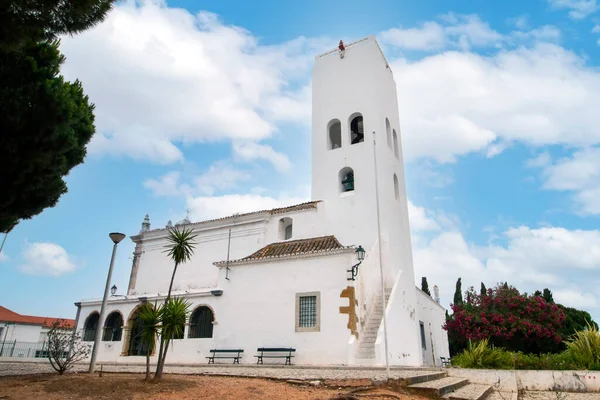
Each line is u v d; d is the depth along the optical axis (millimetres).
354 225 26984
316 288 20703
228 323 22391
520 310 28297
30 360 21922
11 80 11266
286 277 21688
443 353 36156
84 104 15109
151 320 10938
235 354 21500
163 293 25281
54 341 12461
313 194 29297
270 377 11578
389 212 27297
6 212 13297
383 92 31609
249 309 22094
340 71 32062
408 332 23469
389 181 28891
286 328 20750
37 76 11688
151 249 32281
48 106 11805
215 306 23156
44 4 9141
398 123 34781
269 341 20953
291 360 20141
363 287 21375
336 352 19266
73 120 13477
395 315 21422
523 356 17828
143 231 33531
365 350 19203
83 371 13586
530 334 27281
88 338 27047
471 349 18453
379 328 19125
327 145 30406
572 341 17703
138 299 25797
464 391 12656
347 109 30609
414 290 26562
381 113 30016
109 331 26484
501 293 30031
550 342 27266
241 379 11586
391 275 25203
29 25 9211
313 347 19828
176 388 9508
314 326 20250
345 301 19859
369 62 31109
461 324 29469
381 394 9961
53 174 13398
